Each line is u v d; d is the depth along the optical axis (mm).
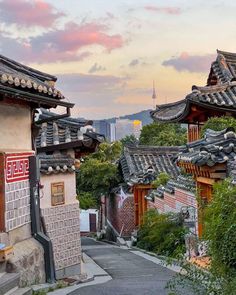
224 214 7301
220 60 20156
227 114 15688
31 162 11469
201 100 14734
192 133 20562
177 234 17719
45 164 13812
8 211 10359
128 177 27953
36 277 10992
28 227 11367
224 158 12664
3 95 10078
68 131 14938
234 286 6543
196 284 7461
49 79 11641
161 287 10672
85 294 10141
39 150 14219
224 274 6895
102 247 25891
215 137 14125
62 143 14328
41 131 15070
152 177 26719
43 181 13789
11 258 9906
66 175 14570
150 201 25562
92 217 42594
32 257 10852
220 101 14883
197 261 9203
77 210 14797
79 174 31984
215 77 21000
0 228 10141
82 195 32500
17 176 10820
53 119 11875
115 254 20875
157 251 19125
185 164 14727
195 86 15359
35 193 11531
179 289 9320
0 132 10484
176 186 19797
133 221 28719
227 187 7770
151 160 29781
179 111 17719
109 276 13805
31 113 11781
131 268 15523
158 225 19797
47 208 13836
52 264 11570
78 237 14766
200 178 14203
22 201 11055
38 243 11461
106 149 35156
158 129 41312
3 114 10594
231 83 15891
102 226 39062
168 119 18047
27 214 11320
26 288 9625
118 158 33938
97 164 31812
